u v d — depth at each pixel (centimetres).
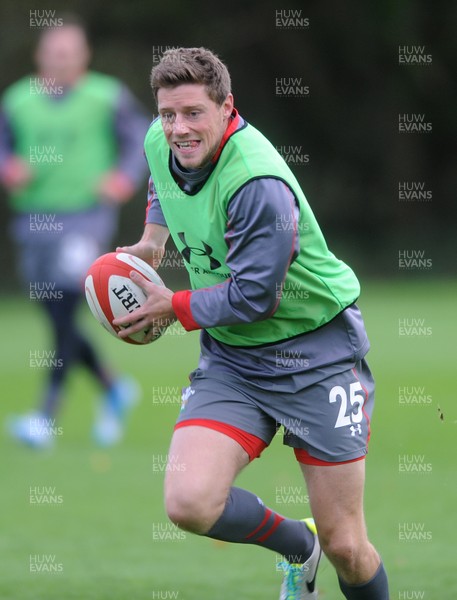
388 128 10081
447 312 6178
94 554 1991
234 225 1393
